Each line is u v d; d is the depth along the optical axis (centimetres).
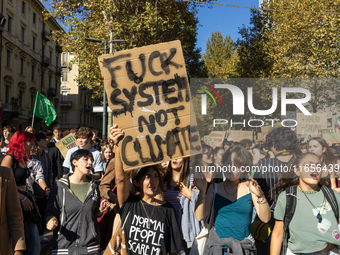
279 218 335
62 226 389
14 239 284
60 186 395
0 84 3184
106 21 2120
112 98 321
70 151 629
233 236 348
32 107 4066
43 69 4347
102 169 598
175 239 319
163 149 320
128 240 314
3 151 601
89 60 2175
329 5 1816
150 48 323
